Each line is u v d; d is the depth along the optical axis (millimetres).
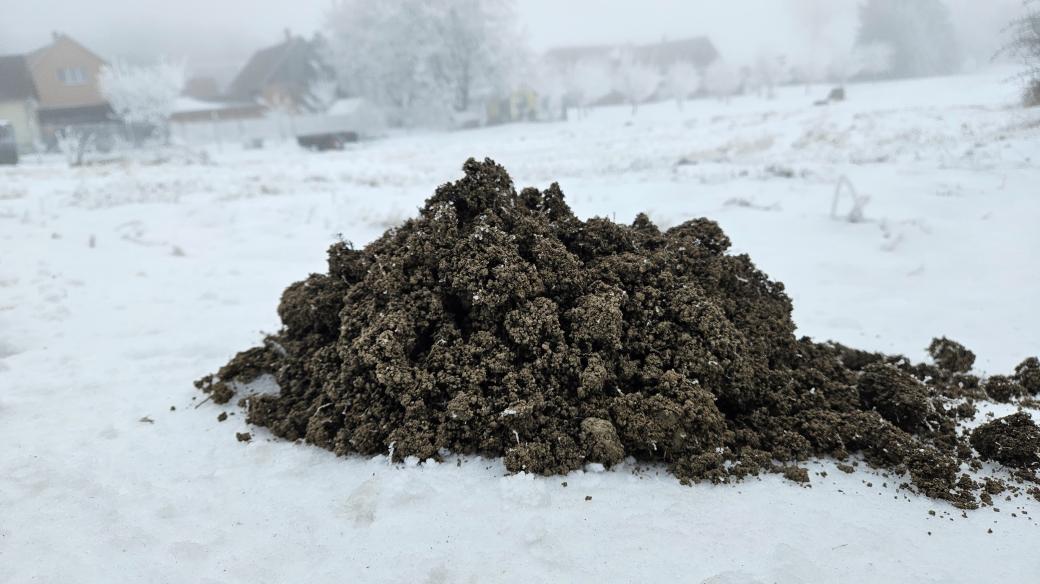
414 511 2811
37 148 41844
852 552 2510
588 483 2973
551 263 3705
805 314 6090
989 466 3152
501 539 2615
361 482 3057
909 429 3494
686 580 2373
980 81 37750
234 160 30828
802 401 3498
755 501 2836
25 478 3166
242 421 3754
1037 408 3771
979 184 10812
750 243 9047
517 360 3451
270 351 4266
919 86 41281
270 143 45812
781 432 3303
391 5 48438
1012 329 5523
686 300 3629
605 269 3822
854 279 7289
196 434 3613
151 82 45562
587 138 31844
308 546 2627
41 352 5105
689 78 55406
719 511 2762
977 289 6656
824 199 11211
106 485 3098
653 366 3414
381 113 51938
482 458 3193
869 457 3193
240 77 67812
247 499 2969
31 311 6277
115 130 43656
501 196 3996
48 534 2742
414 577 2428
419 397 3330
